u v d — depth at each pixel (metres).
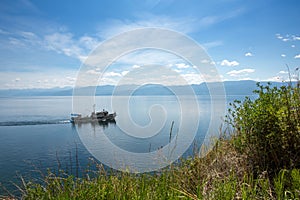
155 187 2.92
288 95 3.04
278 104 3.02
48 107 55.25
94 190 2.82
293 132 2.89
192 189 2.95
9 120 28.81
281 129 2.91
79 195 2.71
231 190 2.46
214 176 2.91
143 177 3.18
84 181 2.98
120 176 3.24
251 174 2.68
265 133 2.98
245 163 3.04
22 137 15.97
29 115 35.25
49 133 17.25
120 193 2.76
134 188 2.92
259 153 3.00
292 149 2.91
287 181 2.54
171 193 2.69
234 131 3.60
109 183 2.96
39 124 24.03
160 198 2.62
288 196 2.38
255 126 3.02
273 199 2.33
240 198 2.38
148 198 2.62
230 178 2.74
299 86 3.08
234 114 3.32
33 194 2.87
